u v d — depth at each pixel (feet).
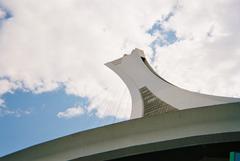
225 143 70.74
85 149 72.33
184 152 73.82
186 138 66.08
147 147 68.13
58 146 75.20
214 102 214.69
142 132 69.46
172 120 68.39
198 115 67.21
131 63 317.83
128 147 68.69
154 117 69.82
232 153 55.26
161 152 75.20
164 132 67.92
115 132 71.36
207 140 65.82
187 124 67.21
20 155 79.00
